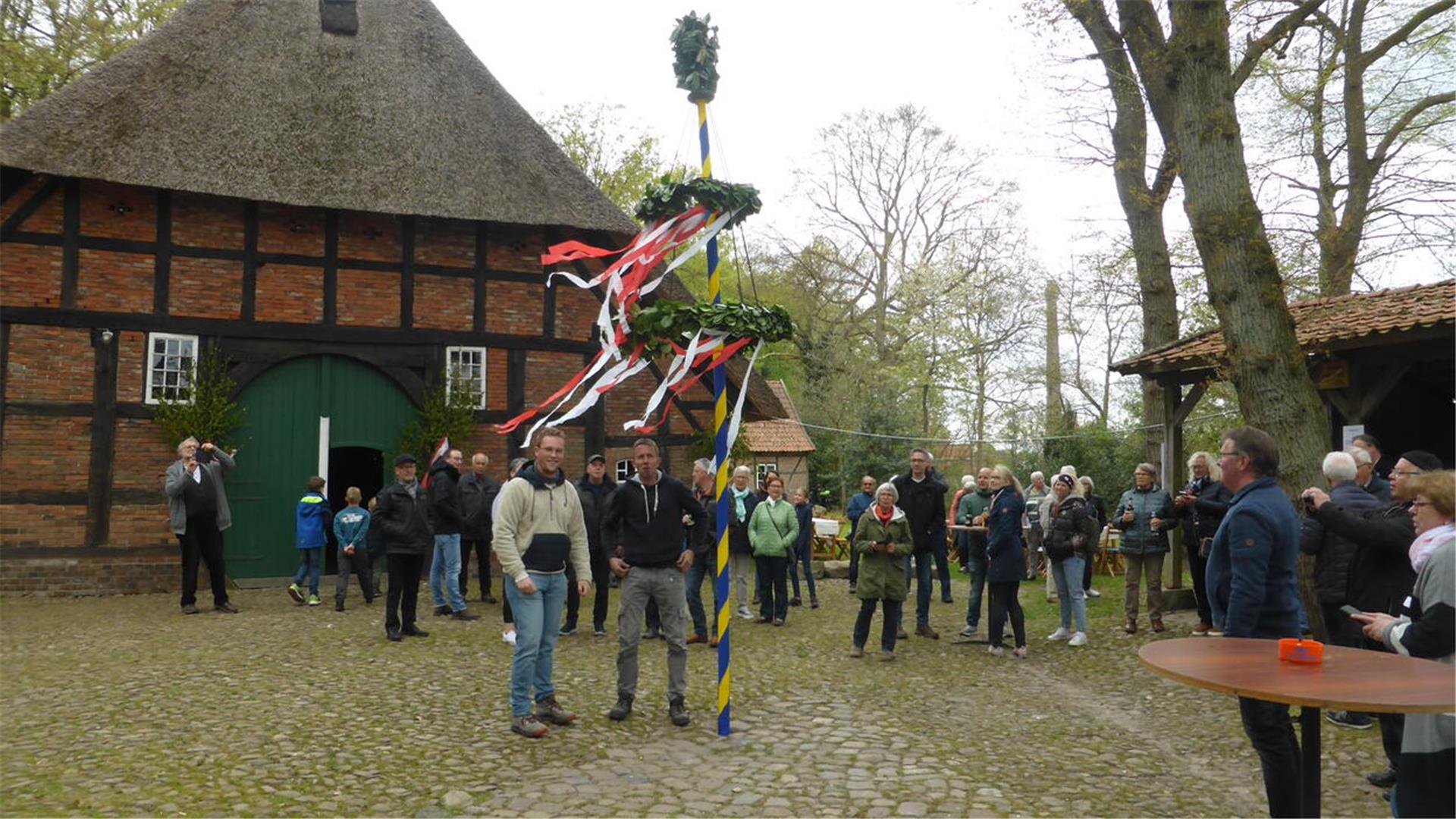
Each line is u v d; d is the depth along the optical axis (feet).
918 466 33.63
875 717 22.07
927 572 33.27
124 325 40.91
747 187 20.99
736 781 17.21
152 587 40.63
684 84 20.88
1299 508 26.50
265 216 43.60
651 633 32.58
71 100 40.68
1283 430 26.99
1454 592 12.34
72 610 35.94
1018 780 17.61
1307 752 12.53
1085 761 18.84
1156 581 32.94
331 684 23.97
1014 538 29.86
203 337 42.32
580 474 48.83
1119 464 64.80
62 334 40.01
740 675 26.55
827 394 92.32
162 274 41.63
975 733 20.97
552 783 16.94
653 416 50.60
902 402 82.43
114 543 40.27
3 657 27.09
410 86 47.75
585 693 23.75
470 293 47.21
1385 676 11.58
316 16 48.65
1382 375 32.40
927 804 16.14
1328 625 20.72
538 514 20.45
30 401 39.45
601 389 20.74
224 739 19.08
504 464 47.37
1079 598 31.24
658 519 21.40
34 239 39.83
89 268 40.57
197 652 27.84
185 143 41.16
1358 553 19.11
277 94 44.57
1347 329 31.96
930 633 32.94
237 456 42.86
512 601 20.16
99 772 16.99
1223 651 13.12
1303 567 26.40
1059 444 67.05
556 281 48.88
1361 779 17.56
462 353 47.09
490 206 45.16
